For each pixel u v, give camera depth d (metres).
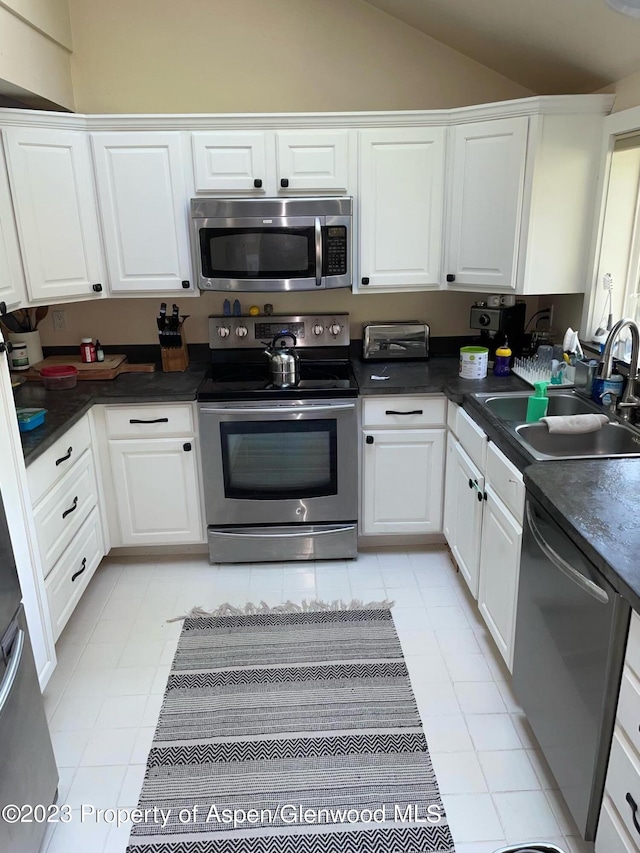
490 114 2.59
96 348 3.10
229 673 2.29
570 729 1.54
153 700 2.17
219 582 2.87
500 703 2.12
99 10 2.88
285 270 2.78
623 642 1.30
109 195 2.76
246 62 2.96
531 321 3.29
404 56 2.97
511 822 1.71
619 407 2.19
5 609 1.48
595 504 1.53
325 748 1.96
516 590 1.95
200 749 1.97
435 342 3.33
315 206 2.70
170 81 2.97
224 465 2.83
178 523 2.95
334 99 3.02
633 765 1.27
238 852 1.65
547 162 2.55
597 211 2.59
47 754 1.69
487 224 2.73
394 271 2.92
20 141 2.49
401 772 1.87
